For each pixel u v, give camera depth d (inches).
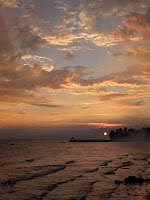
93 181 916.6
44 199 645.9
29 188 793.6
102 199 642.2
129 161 1733.5
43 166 1473.9
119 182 879.7
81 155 2509.8
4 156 2459.4
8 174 1130.7
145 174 1072.8
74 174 1112.2
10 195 692.1
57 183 882.1
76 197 666.8
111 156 2327.8
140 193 702.5
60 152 3159.5
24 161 1850.4
